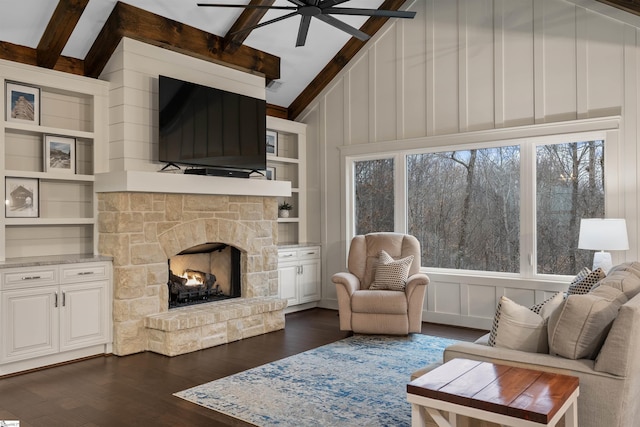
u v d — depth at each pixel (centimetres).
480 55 571
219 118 544
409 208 636
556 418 190
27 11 434
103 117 488
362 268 584
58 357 435
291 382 384
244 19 535
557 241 529
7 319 396
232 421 314
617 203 487
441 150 604
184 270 579
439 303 600
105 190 469
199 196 529
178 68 524
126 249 464
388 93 643
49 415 325
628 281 269
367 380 388
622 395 217
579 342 233
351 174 686
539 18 532
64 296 431
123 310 462
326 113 703
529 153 541
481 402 194
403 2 627
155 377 399
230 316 507
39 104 457
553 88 524
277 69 633
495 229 570
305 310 689
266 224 610
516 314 259
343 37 645
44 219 446
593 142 506
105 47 482
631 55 480
